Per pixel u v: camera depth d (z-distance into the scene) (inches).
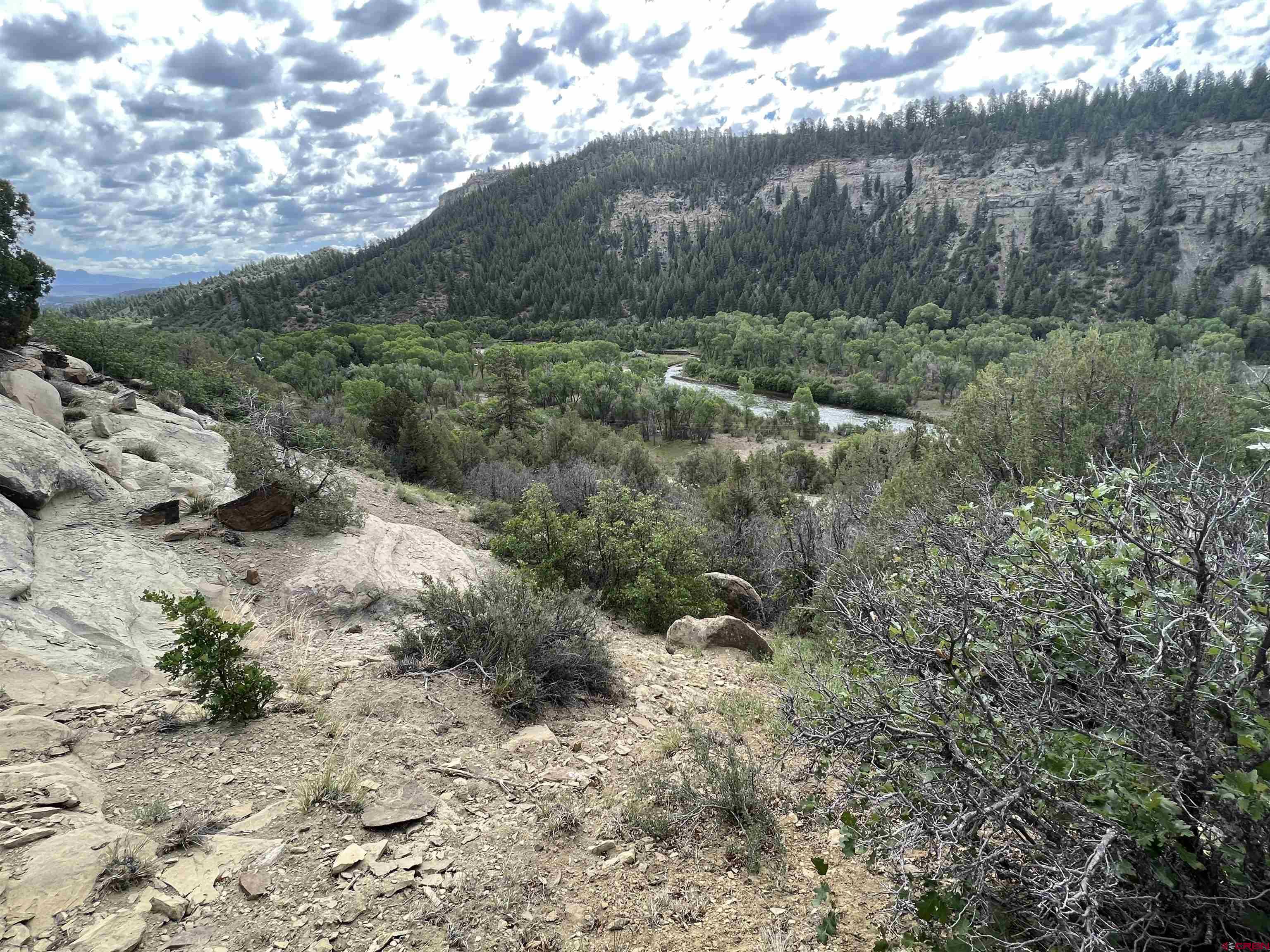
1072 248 7613.2
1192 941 67.4
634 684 221.3
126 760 139.0
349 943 96.2
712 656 271.3
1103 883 65.9
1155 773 67.4
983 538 95.0
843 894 110.5
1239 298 5866.1
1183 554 73.2
